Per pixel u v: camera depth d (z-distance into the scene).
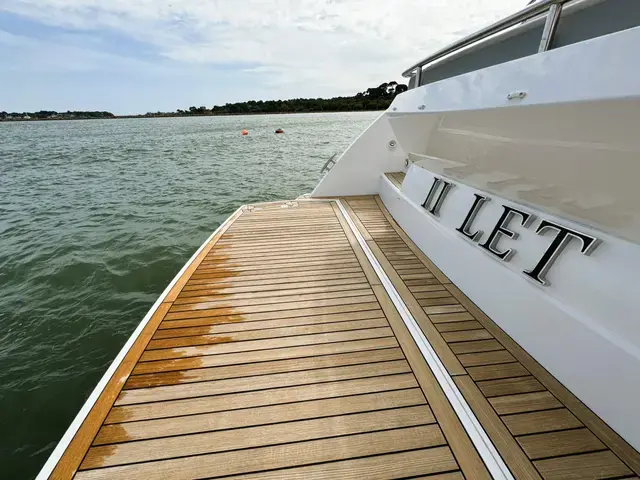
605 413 1.52
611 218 1.83
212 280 2.87
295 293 2.67
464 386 1.76
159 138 31.72
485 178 2.91
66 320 3.96
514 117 2.10
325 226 4.09
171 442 1.47
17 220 7.39
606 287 1.56
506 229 2.24
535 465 1.36
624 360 1.43
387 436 1.50
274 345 2.09
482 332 2.18
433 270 3.01
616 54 1.33
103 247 5.92
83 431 1.51
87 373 3.23
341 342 2.12
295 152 18.47
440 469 1.36
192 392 1.74
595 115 1.55
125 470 1.35
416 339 2.13
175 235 6.43
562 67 1.57
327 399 1.70
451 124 3.31
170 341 2.12
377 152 5.05
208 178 11.60
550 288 1.85
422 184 3.57
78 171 13.59
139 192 9.80
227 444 1.47
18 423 2.74
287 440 1.49
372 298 2.60
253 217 4.43
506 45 2.29
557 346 1.77
